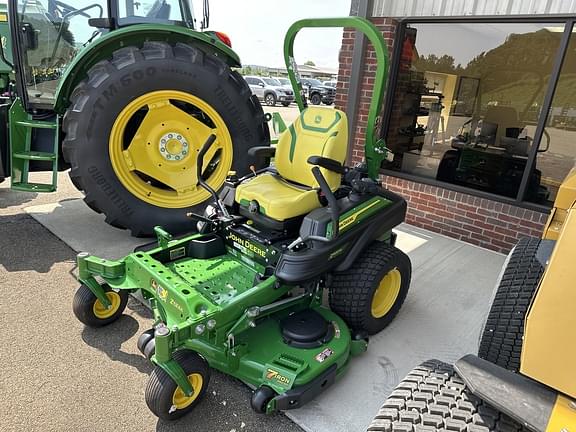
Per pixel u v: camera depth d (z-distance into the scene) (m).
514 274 2.30
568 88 4.01
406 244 4.48
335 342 2.37
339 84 5.26
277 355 2.23
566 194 2.31
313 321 2.45
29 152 3.94
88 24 4.14
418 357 2.70
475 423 1.27
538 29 4.12
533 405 1.17
